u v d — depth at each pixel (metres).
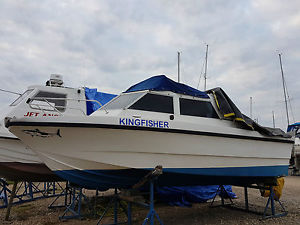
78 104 7.10
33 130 3.76
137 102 4.39
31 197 7.83
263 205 7.02
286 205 7.04
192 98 5.00
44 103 6.67
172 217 5.76
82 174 4.27
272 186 5.75
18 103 6.46
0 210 6.62
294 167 16.00
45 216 6.00
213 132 4.64
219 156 4.81
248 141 5.25
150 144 4.12
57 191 9.77
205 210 6.40
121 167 4.07
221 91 5.46
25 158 5.97
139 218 5.70
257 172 5.44
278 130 6.02
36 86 6.69
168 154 4.30
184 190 7.30
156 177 4.03
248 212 6.12
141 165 4.14
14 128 3.76
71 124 3.68
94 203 6.62
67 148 3.95
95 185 4.55
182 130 4.30
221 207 6.72
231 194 7.82
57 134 3.80
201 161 4.63
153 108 4.47
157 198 7.15
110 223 5.20
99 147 3.94
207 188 7.70
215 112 5.29
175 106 4.70
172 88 4.79
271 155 5.69
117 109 4.45
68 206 6.46
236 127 5.34
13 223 5.43
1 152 5.80
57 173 4.41
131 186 4.60
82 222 5.44
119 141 3.95
